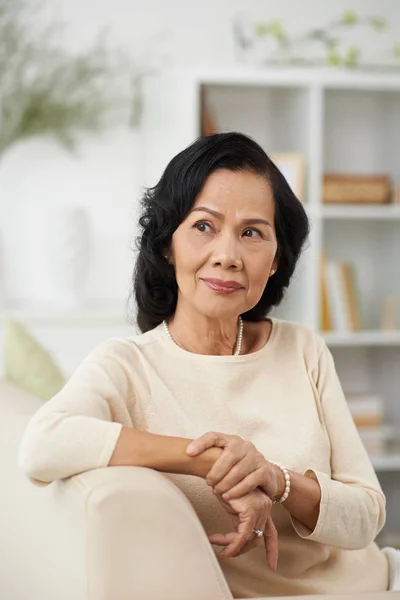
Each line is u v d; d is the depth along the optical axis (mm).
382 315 5414
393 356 5605
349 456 2004
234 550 1671
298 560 1913
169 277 2004
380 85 5176
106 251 5402
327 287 5242
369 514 1901
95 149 5367
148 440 1649
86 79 5301
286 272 2080
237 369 1953
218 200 1864
